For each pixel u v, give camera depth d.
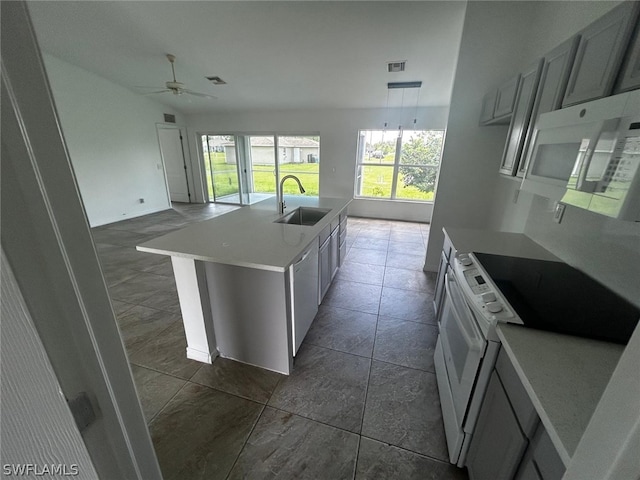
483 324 1.04
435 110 5.13
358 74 4.06
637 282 1.08
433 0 2.47
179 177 7.49
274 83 4.62
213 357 1.88
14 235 0.31
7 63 0.30
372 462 1.29
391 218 5.99
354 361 1.91
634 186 0.67
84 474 0.43
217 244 1.65
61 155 0.36
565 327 0.93
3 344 0.32
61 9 2.95
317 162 6.58
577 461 0.45
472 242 1.86
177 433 1.42
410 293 2.85
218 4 2.74
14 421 0.35
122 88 5.36
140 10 2.91
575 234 1.47
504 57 2.49
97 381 0.43
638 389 0.36
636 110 0.67
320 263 2.29
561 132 1.03
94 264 0.42
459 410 1.20
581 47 1.11
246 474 1.25
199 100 5.80
